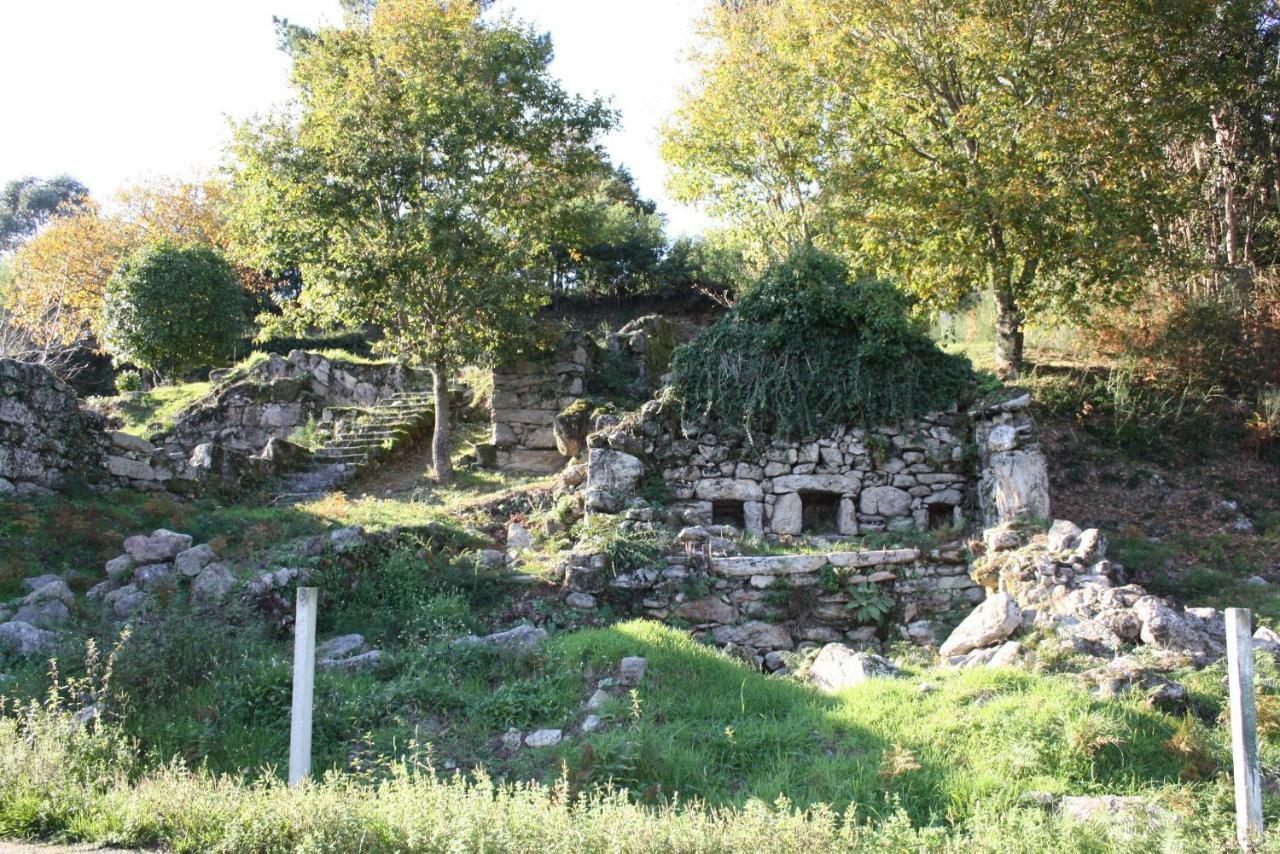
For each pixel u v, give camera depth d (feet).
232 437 69.15
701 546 40.34
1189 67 56.03
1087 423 54.34
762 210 77.51
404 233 57.52
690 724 26.96
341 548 39.52
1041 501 41.24
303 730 21.17
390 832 18.80
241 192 65.67
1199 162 66.13
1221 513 47.88
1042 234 51.65
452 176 59.72
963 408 46.19
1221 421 54.24
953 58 55.52
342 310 58.90
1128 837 19.13
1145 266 52.75
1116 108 51.88
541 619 37.68
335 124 58.23
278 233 59.21
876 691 28.19
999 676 27.71
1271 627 34.99
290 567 38.01
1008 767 23.13
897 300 47.93
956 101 56.75
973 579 39.19
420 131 58.70
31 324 100.17
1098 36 52.60
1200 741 23.75
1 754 22.29
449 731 27.14
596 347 65.77
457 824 18.58
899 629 39.19
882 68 54.80
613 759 24.35
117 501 44.93
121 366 107.76
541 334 61.72
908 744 24.61
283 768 25.02
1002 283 55.16
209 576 36.60
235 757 25.32
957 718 25.45
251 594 36.06
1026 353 63.21
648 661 30.17
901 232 52.90
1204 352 57.26
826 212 60.75
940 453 45.24
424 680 29.58
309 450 62.23
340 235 59.41
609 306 122.11
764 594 39.34
